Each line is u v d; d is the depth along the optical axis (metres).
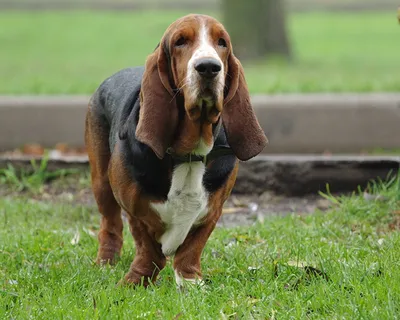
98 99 8.54
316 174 12.03
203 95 6.62
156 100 6.95
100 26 39.91
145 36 35.75
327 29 39.69
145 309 6.68
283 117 14.28
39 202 11.74
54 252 8.67
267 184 12.10
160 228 7.38
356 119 14.27
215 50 6.73
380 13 47.75
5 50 31.12
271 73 22.97
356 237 9.05
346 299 6.70
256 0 29.03
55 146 14.39
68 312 6.62
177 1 53.50
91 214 11.21
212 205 7.34
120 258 8.58
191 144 7.00
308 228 9.43
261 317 6.55
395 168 11.92
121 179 7.27
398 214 10.04
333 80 19.75
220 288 7.18
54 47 32.06
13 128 14.34
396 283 6.95
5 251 8.65
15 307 6.88
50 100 14.48
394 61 27.05
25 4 50.69
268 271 7.63
